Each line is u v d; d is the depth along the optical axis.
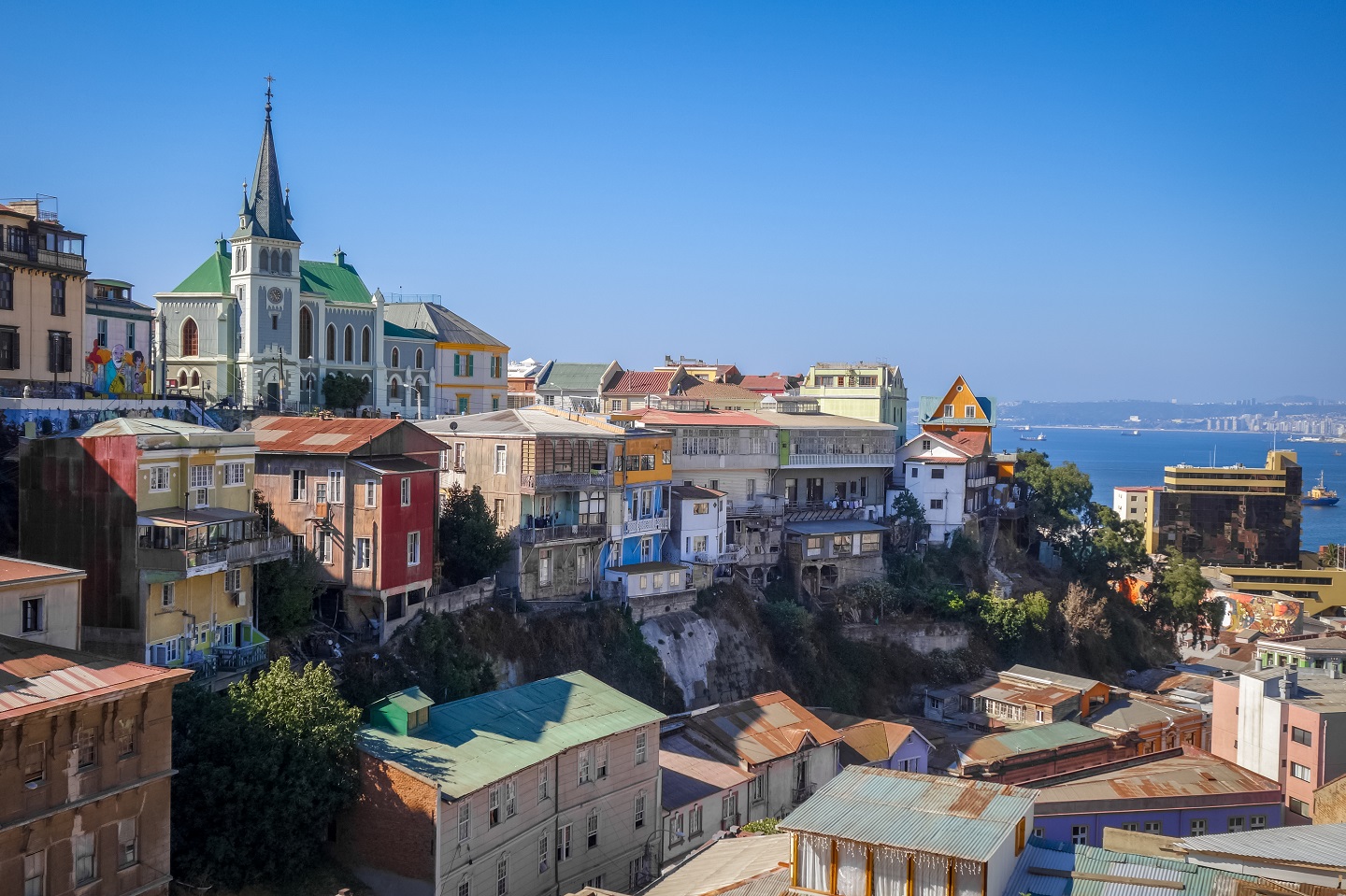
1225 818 60.88
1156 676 107.56
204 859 43.91
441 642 64.88
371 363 105.56
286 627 59.09
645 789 57.06
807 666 88.06
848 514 105.75
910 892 38.31
